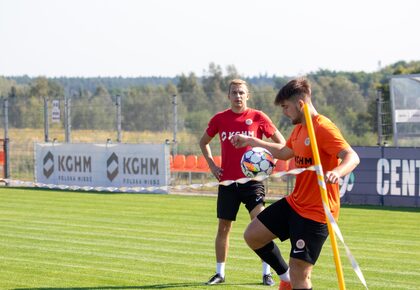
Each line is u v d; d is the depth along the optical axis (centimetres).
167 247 1642
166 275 1326
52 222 2089
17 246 1659
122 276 1316
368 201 2547
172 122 3412
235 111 1264
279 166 2886
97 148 3200
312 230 892
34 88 7688
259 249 1005
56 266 1416
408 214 2277
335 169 833
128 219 2153
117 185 3153
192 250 1600
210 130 1269
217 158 3169
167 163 3038
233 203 1242
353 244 1700
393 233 1881
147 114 3731
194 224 2039
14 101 3947
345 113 3378
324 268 1396
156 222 2084
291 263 906
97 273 1345
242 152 1236
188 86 7550
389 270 1386
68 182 3291
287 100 893
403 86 3186
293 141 920
